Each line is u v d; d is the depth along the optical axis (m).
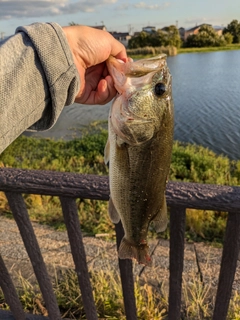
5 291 0.46
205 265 0.80
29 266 0.79
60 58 0.30
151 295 0.61
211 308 0.63
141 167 0.34
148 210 0.35
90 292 0.44
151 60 0.34
